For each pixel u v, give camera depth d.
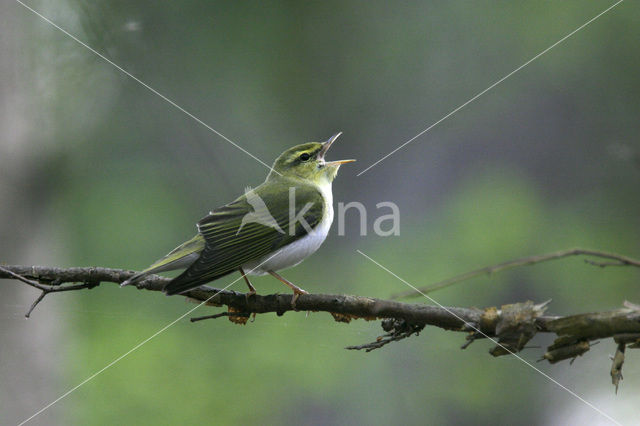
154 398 11.33
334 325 11.85
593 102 15.03
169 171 13.84
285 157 9.28
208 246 7.33
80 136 12.82
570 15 14.76
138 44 13.30
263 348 11.78
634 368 11.66
